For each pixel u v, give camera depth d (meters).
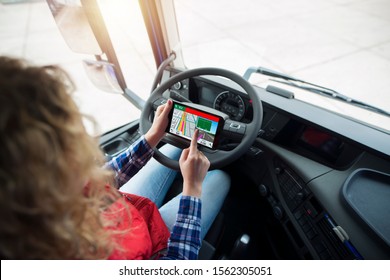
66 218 0.36
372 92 1.32
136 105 1.77
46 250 0.35
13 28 2.49
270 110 1.11
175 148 1.26
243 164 1.33
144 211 0.79
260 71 1.28
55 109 0.34
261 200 1.54
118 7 1.41
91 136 0.43
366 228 0.77
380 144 0.89
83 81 2.08
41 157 0.30
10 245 0.32
